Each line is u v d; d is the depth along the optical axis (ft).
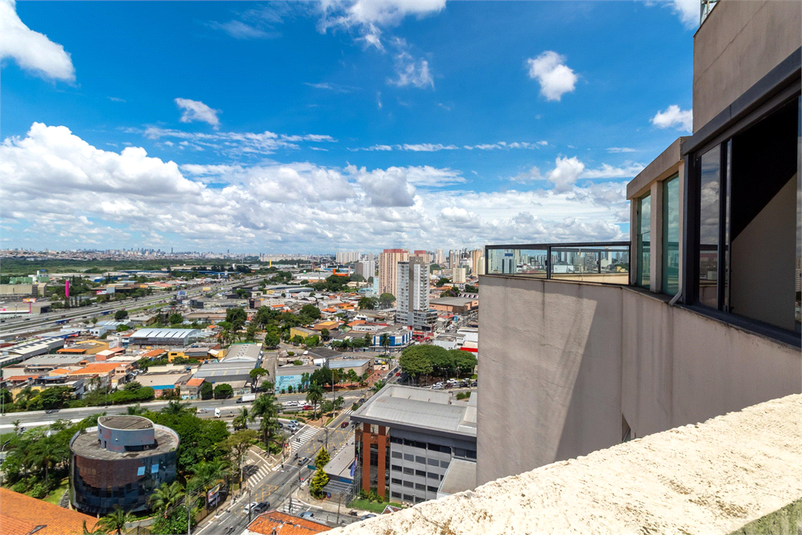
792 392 7.91
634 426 18.12
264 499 158.10
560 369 24.07
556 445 24.40
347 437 215.51
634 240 24.22
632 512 3.79
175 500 141.59
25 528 114.32
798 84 8.63
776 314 10.33
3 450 176.96
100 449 144.25
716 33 16.16
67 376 276.62
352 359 337.31
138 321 488.85
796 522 3.91
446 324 478.18
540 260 27.45
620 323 19.76
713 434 5.85
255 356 334.65
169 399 264.11
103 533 113.91
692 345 12.86
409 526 3.56
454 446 143.74
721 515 3.72
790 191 10.12
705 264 14.07
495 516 3.77
